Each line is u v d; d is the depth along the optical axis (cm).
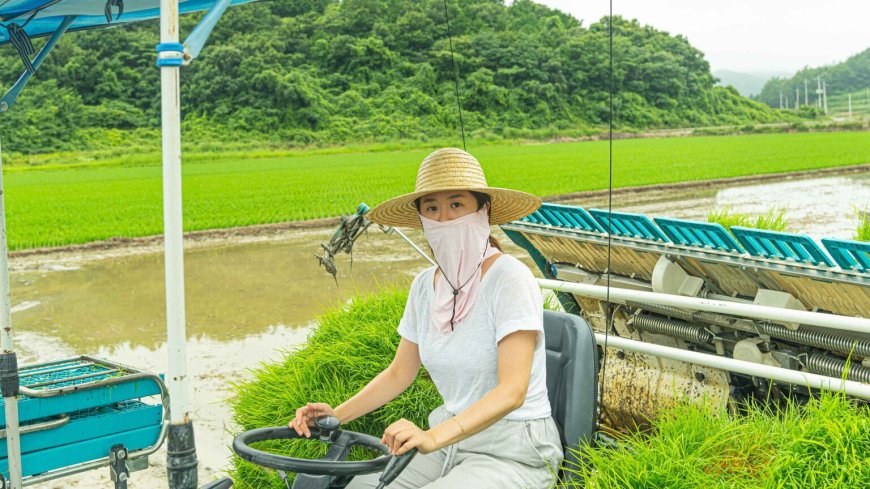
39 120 6894
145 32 8719
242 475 384
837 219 1781
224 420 587
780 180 3122
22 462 287
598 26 12000
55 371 350
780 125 10725
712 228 330
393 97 8681
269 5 10800
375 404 276
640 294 329
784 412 309
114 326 951
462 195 248
